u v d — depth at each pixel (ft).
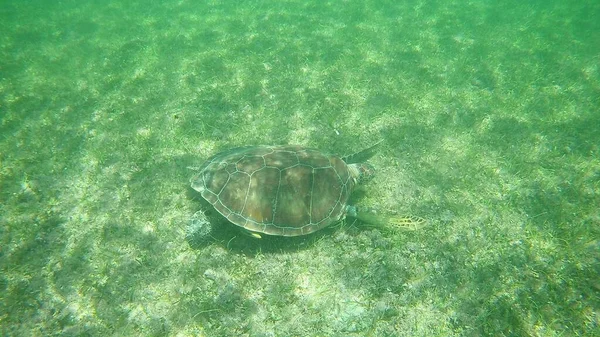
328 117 7.70
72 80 9.32
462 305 4.72
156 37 11.72
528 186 6.32
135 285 4.96
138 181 6.33
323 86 8.73
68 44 11.43
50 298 4.87
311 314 4.71
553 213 5.74
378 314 4.67
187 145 7.11
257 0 15.21
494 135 7.30
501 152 6.98
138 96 8.61
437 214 5.85
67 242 5.51
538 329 4.55
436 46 10.73
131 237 5.51
